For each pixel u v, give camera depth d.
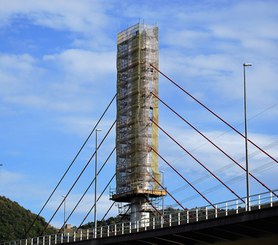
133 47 124.44
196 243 75.50
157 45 124.81
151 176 118.12
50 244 101.62
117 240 82.62
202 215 71.25
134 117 121.31
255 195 63.62
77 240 93.44
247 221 63.72
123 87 125.25
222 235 70.25
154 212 116.56
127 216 121.25
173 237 75.62
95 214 97.38
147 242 79.50
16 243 113.06
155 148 120.25
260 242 67.69
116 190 120.94
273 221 62.75
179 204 95.50
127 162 120.50
